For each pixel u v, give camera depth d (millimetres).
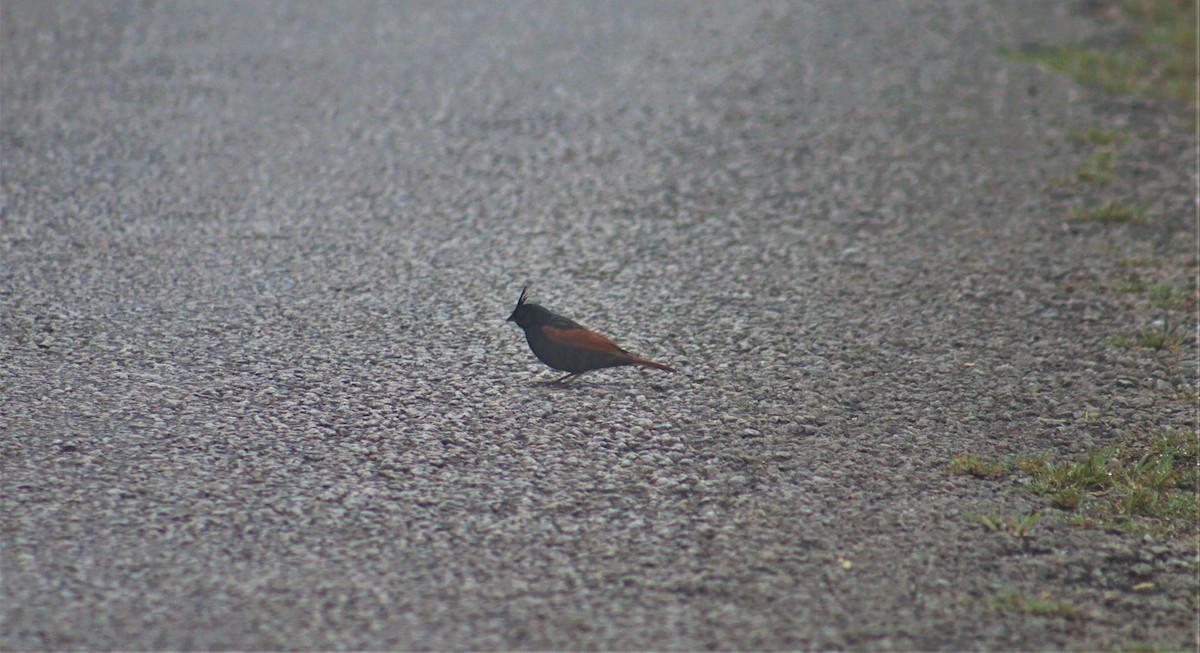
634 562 11445
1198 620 10914
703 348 16781
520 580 11047
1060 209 22609
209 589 10633
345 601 10570
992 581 11359
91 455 12945
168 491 12297
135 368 15281
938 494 13047
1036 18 35969
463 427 14164
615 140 25719
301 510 12094
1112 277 19688
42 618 10062
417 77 29156
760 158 24969
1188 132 26797
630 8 36219
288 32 32312
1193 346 17250
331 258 19484
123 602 10367
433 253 19922
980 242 21031
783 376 15984
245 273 18703
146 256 19125
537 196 22672
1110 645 10406
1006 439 14492
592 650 10000
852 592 11070
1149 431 14805
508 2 36375
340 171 23391
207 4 34750
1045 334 17578
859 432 14500
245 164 23469
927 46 33062
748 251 20422
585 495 12703
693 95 28703
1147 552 12023
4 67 28406
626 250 20359
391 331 16922
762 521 12320
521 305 14930
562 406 14875
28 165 22797
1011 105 28484
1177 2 36938
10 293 17453
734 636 10289
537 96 28203
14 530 11375
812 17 35906
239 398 14609
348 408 14500
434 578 11016
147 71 28641
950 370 16344
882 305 18422
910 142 26031
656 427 14398
